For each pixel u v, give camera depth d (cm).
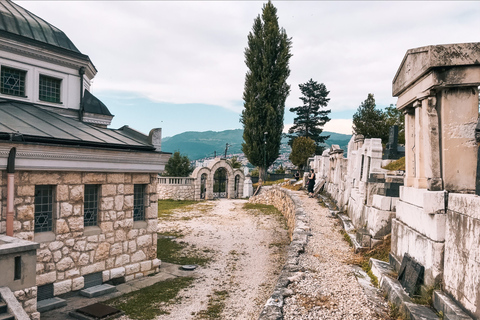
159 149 1198
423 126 605
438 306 496
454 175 561
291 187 2673
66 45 1398
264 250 1423
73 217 924
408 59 647
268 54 3828
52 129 991
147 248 1127
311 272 734
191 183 3488
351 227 1095
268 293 920
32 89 1270
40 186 874
